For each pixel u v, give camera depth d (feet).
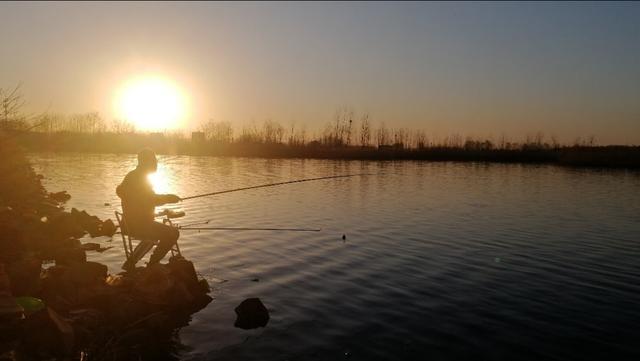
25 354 17.63
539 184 115.24
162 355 20.10
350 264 35.63
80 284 25.12
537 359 20.86
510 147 302.66
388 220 56.70
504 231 50.98
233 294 28.09
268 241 42.68
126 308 23.67
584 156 222.89
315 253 38.70
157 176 120.78
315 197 79.15
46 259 32.35
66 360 18.25
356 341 22.20
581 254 40.73
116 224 47.91
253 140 309.83
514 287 30.96
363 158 261.85
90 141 280.31
